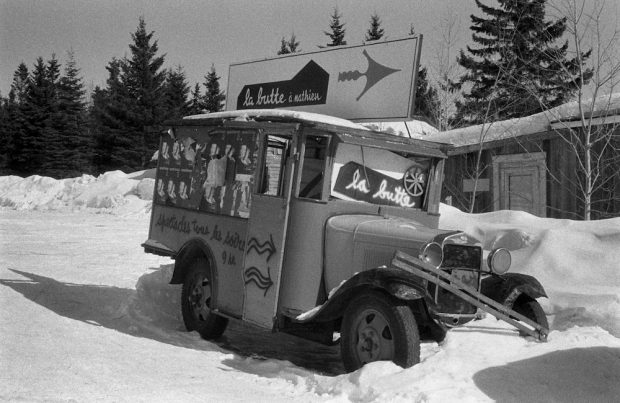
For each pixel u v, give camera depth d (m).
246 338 7.54
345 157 6.25
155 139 50.94
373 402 4.52
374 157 6.46
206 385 5.04
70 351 5.77
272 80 11.38
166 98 52.56
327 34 50.16
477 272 5.68
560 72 17.61
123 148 50.25
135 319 7.70
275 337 7.70
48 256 12.73
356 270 5.78
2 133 54.16
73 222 21.61
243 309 6.43
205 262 7.27
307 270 6.00
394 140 6.44
